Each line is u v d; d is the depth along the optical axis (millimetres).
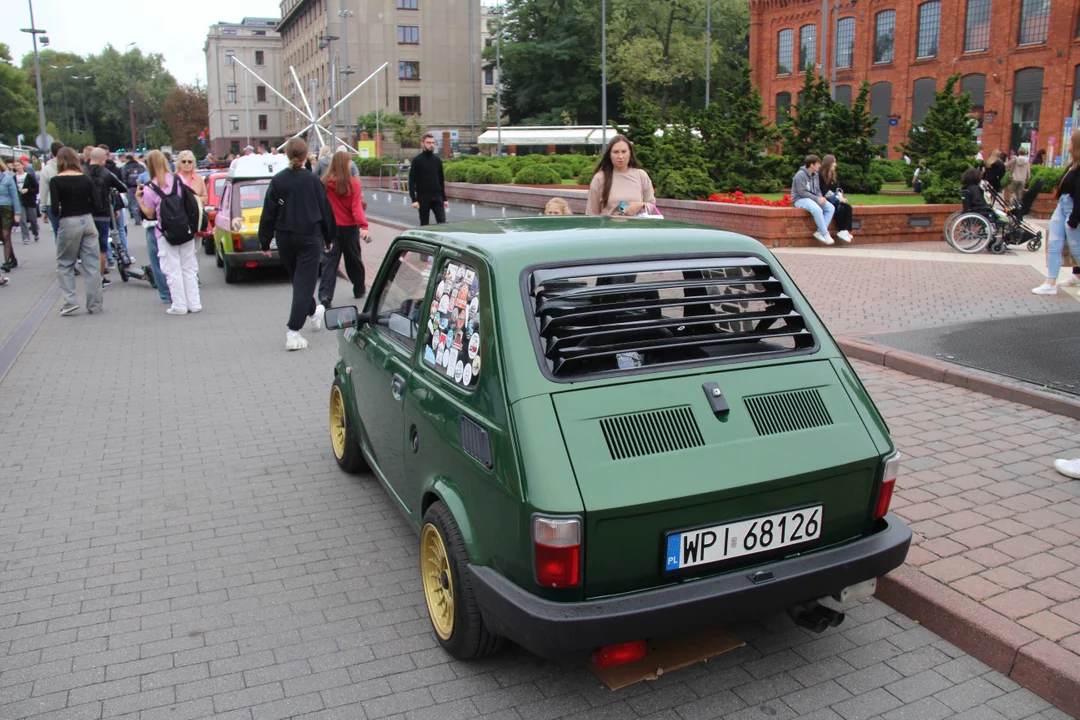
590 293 3430
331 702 3367
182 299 11656
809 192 15242
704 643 3674
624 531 2914
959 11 41688
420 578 4395
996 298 9797
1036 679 3342
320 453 6293
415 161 14258
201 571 4492
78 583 4367
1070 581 3912
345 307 4961
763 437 3199
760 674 3506
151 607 4125
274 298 13039
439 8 82000
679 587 3004
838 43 48781
